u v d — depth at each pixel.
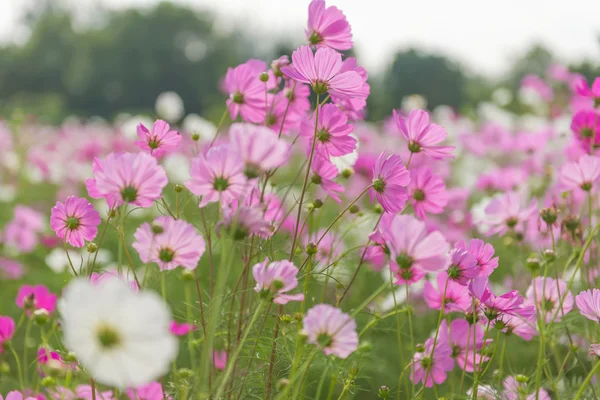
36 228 4.70
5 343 2.18
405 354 2.61
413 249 1.90
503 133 5.92
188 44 54.22
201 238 1.92
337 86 2.01
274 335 2.06
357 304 2.75
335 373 2.13
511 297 2.03
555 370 2.41
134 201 1.90
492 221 2.45
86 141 7.79
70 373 2.00
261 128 1.86
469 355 2.19
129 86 53.50
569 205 2.58
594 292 2.03
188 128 4.95
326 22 2.12
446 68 31.00
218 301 1.81
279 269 1.92
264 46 52.38
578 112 2.42
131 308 1.68
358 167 3.29
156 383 2.02
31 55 55.03
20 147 8.42
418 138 2.12
